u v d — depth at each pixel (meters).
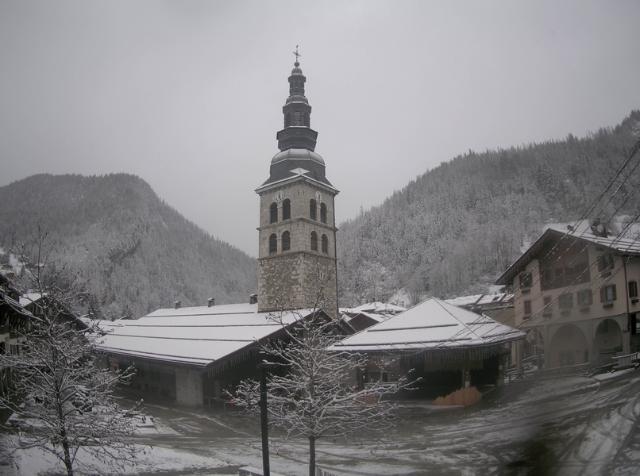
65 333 15.59
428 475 16.53
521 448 5.74
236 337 39.53
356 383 32.25
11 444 17.45
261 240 47.62
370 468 18.89
